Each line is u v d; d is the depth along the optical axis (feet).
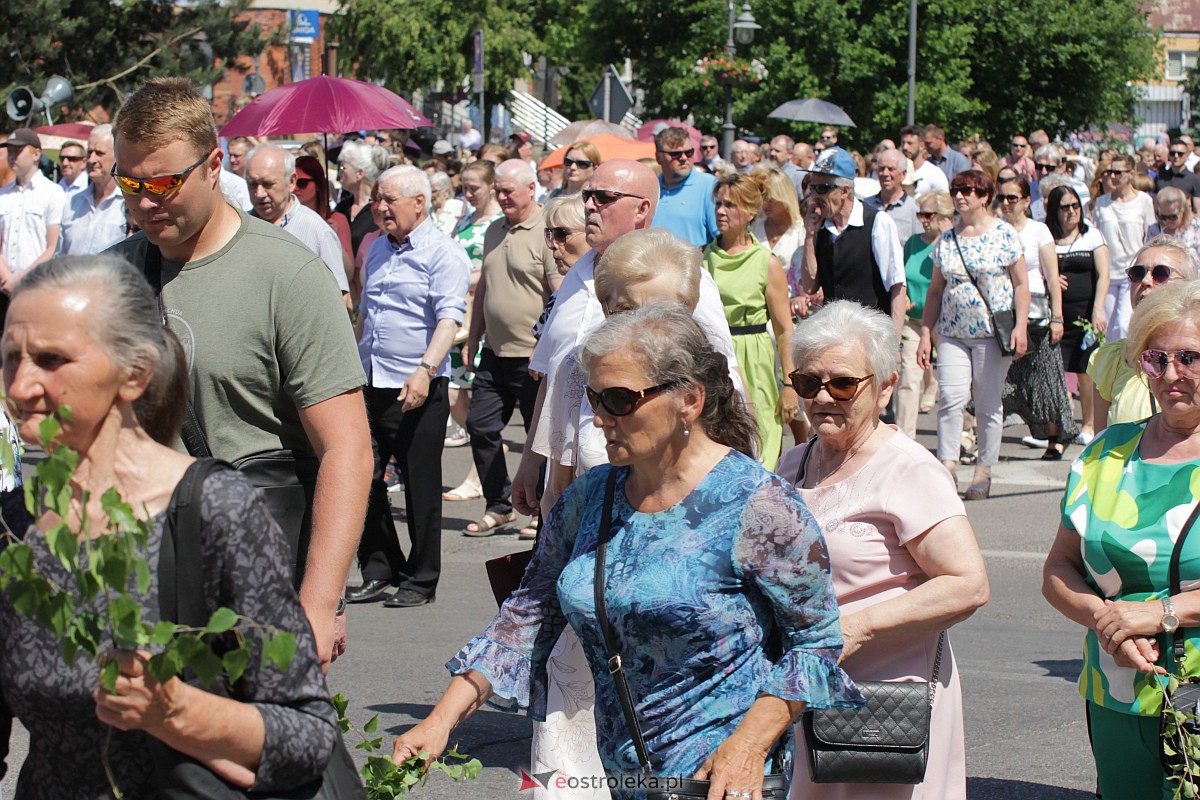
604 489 14.87
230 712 10.87
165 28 135.44
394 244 35.88
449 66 191.52
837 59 157.79
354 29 192.85
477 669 15.46
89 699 11.11
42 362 11.09
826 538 17.48
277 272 16.29
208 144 16.02
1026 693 28.32
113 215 46.88
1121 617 17.12
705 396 14.37
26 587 10.23
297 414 16.66
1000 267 44.73
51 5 125.39
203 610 11.15
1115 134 188.44
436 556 35.45
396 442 35.29
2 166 54.29
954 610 16.81
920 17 158.81
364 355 35.73
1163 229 48.52
